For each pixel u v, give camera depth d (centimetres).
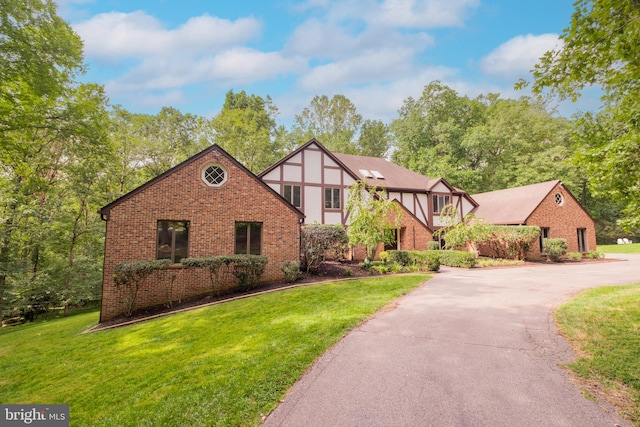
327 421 320
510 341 518
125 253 1062
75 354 688
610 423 302
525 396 353
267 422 326
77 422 385
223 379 430
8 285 1543
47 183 1709
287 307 816
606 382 376
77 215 1803
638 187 477
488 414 322
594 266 1678
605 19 389
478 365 434
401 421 315
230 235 1211
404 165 3753
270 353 508
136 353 623
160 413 364
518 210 2170
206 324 752
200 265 1016
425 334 563
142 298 1053
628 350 455
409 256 1530
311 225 1402
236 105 4125
